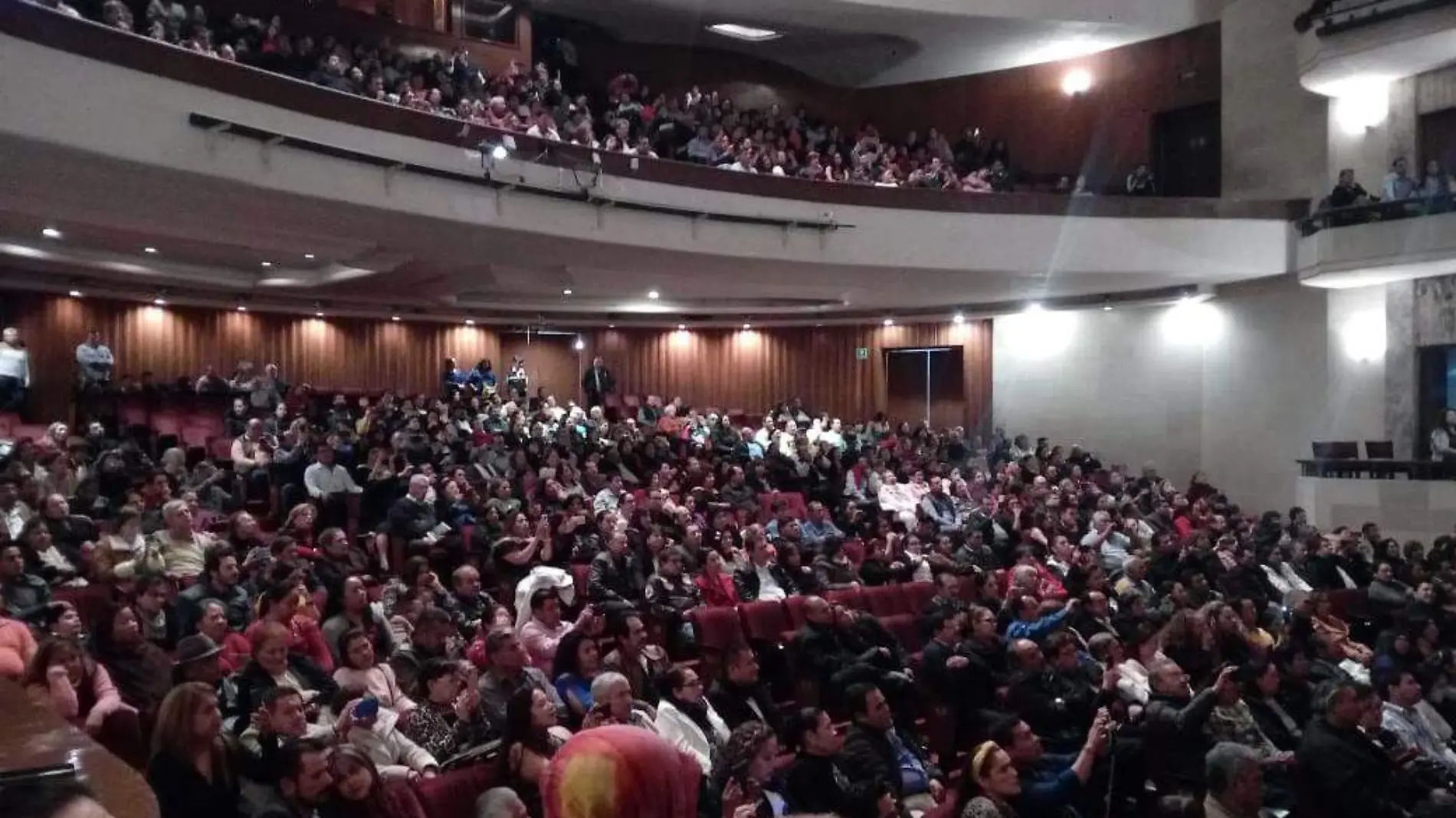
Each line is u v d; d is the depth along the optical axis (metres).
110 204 9.53
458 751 4.87
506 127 11.64
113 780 1.48
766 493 12.66
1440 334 13.42
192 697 3.62
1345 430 14.32
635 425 15.20
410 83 12.12
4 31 7.38
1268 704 6.64
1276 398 15.03
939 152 16.59
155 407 12.84
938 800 5.65
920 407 18.23
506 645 5.28
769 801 5.20
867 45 17.52
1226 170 16.08
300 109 9.40
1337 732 5.38
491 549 8.45
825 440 15.74
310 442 10.86
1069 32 16.59
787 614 7.88
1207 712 5.77
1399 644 8.15
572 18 16.70
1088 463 15.55
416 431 11.89
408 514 8.95
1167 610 8.38
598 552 8.44
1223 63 16.12
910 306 17.69
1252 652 7.26
